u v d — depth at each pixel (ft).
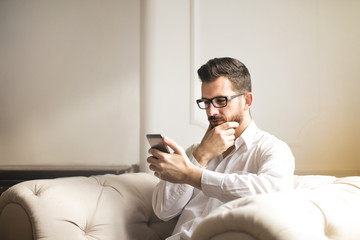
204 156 3.95
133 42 10.64
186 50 8.78
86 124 10.60
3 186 8.00
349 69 8.75
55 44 10.71
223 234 2.31
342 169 8.68
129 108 10.58
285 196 2.54
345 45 8.77
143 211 4.18
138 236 3.97
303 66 8.74
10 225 3.51
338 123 8.73
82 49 10.70
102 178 4.28
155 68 8.66
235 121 4.17
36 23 10.73
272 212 2.21
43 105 10.68
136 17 10.66
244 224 2.21
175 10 8.80
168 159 3.59
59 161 10.58
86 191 3.82
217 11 8.82
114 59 10.65
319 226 2.32
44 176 8.08
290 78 8.73
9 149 10.64
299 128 8.70
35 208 3.35
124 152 10.52
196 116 8.67
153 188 4.56
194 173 3.54
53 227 3.33
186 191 4.02
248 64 8.75
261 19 8.80
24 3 10.73
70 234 3.38
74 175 8.11
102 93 10.62
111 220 3.69
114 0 10.68
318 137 8.71
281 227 2.10
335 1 8.75
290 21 8.78
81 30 10.69
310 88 8.73
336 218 2.47
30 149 10.62
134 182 4.43
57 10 10.70
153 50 8.69
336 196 2.82
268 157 3.78
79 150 10.58
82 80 10.67
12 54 10.69
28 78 10.68
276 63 8.75
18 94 10.70
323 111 8.73
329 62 8.75
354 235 2.41
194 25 8.79
